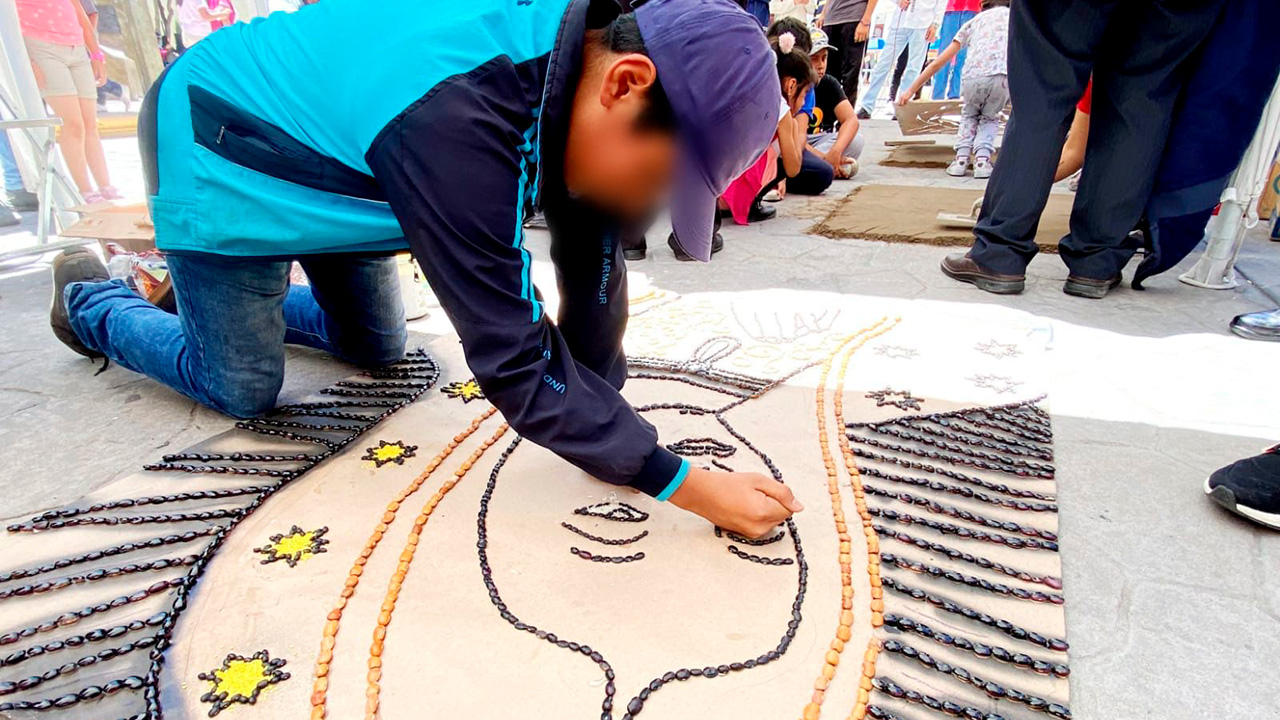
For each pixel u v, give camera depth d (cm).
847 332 246
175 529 143
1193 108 254
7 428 184
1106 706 106
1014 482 161
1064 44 249
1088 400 199
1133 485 160
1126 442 177
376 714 103
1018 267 286
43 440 179
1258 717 104
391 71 104
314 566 133
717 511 131
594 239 142
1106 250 275
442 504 151
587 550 137
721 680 109
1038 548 139
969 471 165
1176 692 108
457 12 106
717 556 136
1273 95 259
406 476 161
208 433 182
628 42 102
